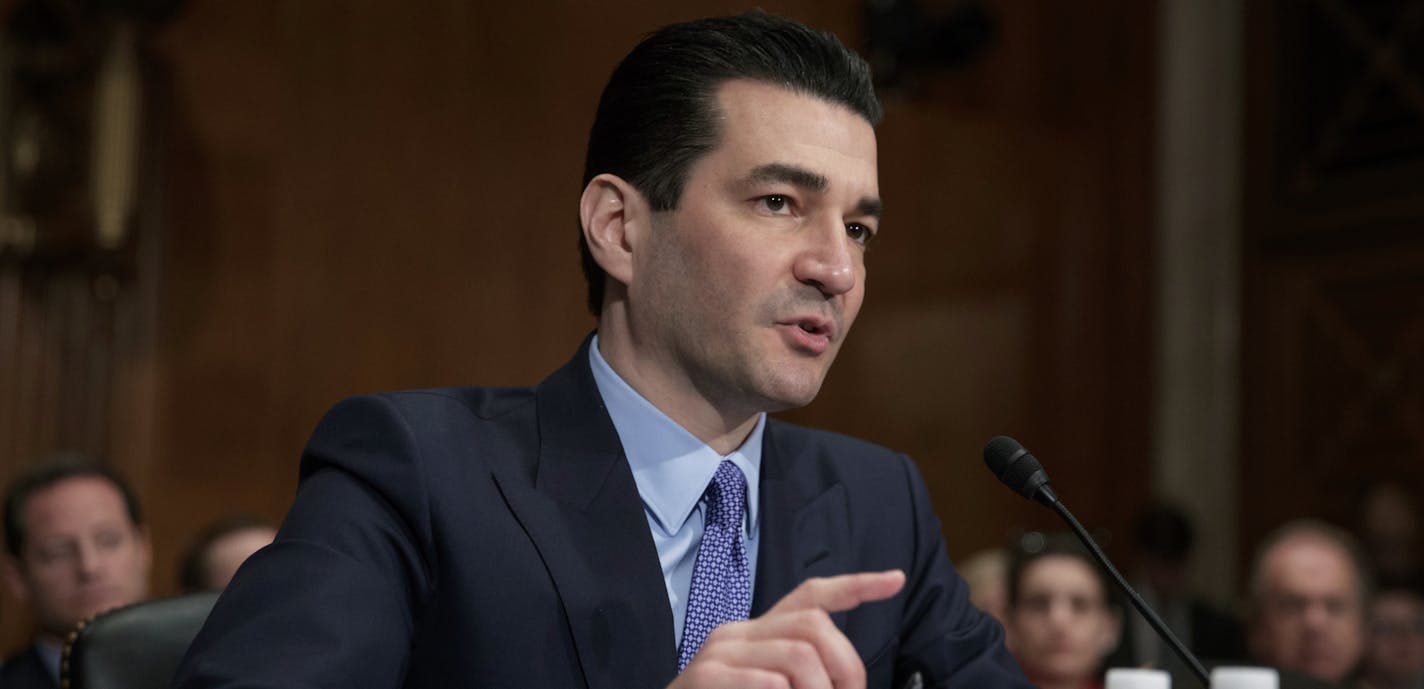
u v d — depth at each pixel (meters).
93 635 1.67
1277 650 3.88
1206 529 6.19
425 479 1.42
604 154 1.54
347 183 4.93
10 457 4.36
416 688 1.41
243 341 4.72
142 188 4.32
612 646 1.42
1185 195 6.35
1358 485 5.77
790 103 1.47
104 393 4.48
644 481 1.52
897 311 5.97
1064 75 6.43
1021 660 3.72
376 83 5.00
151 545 4.52
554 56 5.30
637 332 1.51
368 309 4.93
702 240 1.45
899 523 1.70
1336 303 5.91
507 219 5.18
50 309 4.43
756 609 1.52
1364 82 5.87
